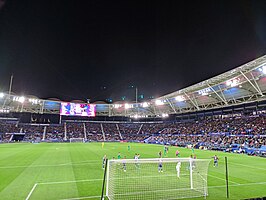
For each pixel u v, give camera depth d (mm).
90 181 17078
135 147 54812
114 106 84938
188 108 73500
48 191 14242
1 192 13898
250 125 56562
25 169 21844
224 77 44438
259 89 42000
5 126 80312
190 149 51125
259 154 38469
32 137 77688
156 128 91625
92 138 85250
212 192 14578
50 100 77875
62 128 89000
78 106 82250
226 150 45938
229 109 72875
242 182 17516
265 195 13922
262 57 34188
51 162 26703
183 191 14688
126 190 14812
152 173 20406
